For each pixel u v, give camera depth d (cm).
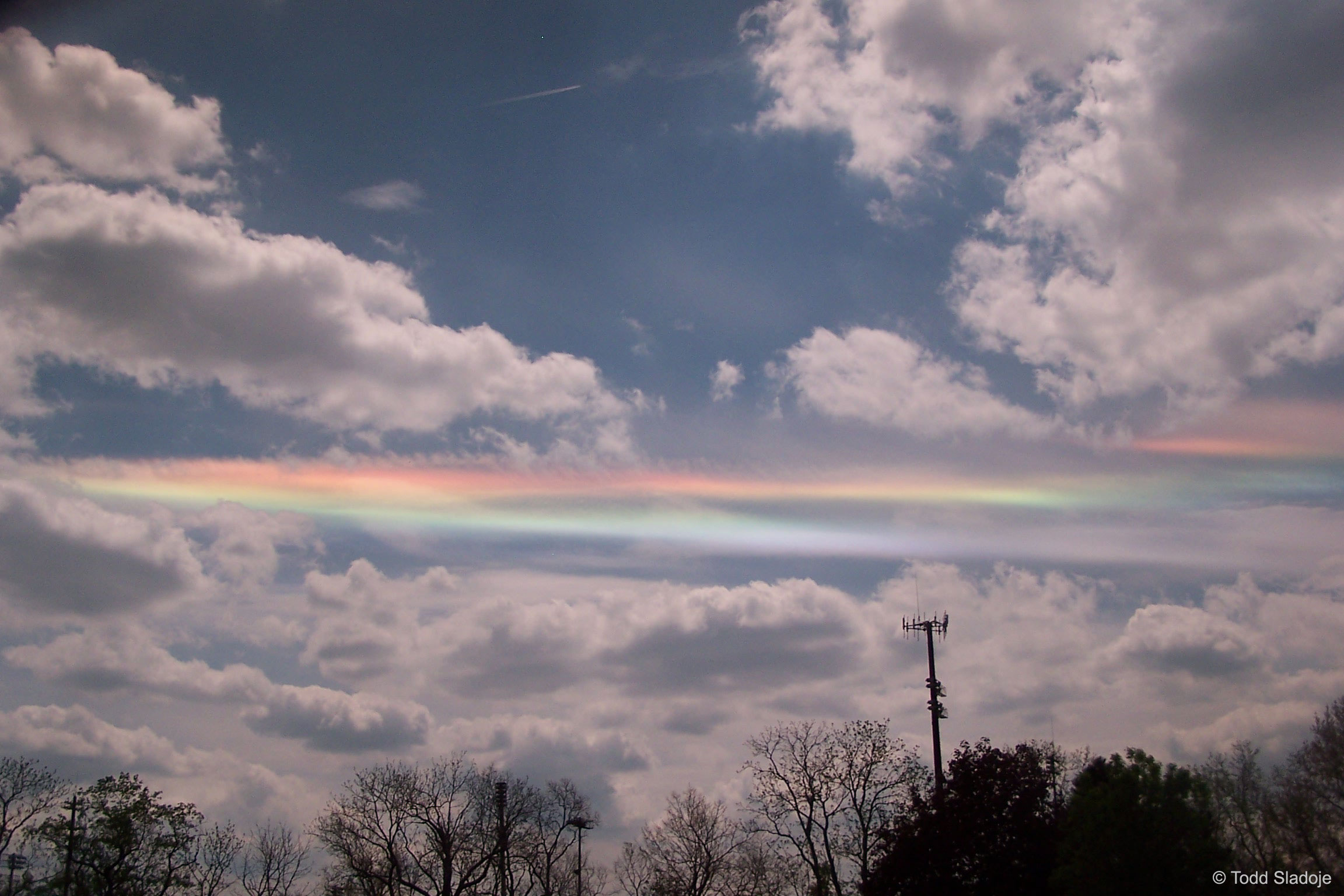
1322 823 4038
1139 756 2972
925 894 3772
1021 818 3762
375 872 5384
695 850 5575
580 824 6038
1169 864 2762
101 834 5012
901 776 4862
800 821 4922
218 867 5375
